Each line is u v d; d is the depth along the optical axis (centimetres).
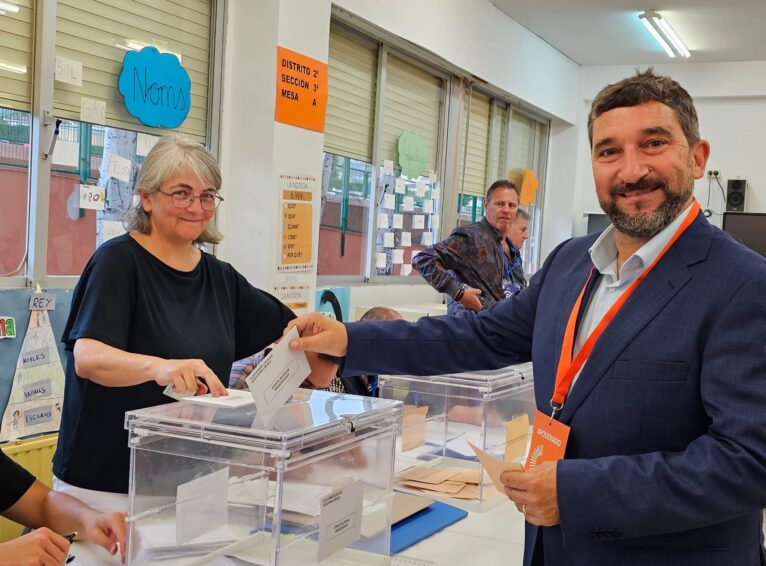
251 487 114
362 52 468
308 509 117
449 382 190
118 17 312
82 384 162
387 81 496
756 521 115
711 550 109
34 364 273
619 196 116
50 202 288
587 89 782
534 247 796
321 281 450
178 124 341
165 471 120
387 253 515
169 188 171
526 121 746
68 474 163
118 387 160
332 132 448
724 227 466
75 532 143
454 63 528
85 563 134
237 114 369
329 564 123
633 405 111
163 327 172
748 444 100
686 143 114
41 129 280
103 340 159
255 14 363
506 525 172
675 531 105
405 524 167
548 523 109
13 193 277
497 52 594
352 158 470
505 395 193
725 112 740
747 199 736
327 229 454
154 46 331
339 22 434
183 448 119
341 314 446
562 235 793
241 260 370
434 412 193
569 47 704
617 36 654
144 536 122
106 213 313
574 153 783
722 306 107
